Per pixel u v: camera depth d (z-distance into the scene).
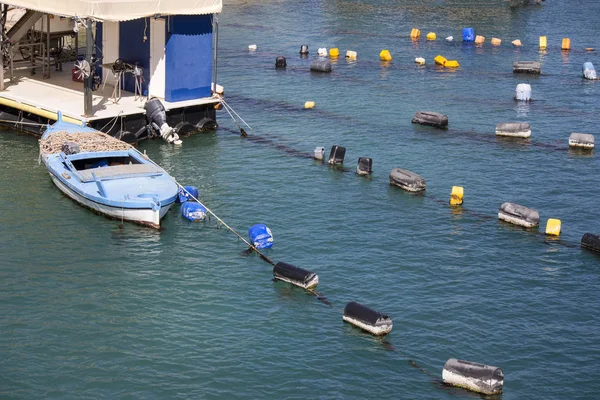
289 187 57.91
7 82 69.75
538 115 77.25
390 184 58.88
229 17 124.50
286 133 69.38
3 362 37.47
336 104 78.75
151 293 43.69
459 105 79.81
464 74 93.06
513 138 70.25
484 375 35.88
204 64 68.00
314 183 58.75
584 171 62.97
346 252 48.72
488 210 55.38
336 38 111.56
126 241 49.09
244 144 66.12
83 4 59.41
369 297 43.84
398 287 44.94
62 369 37.16
